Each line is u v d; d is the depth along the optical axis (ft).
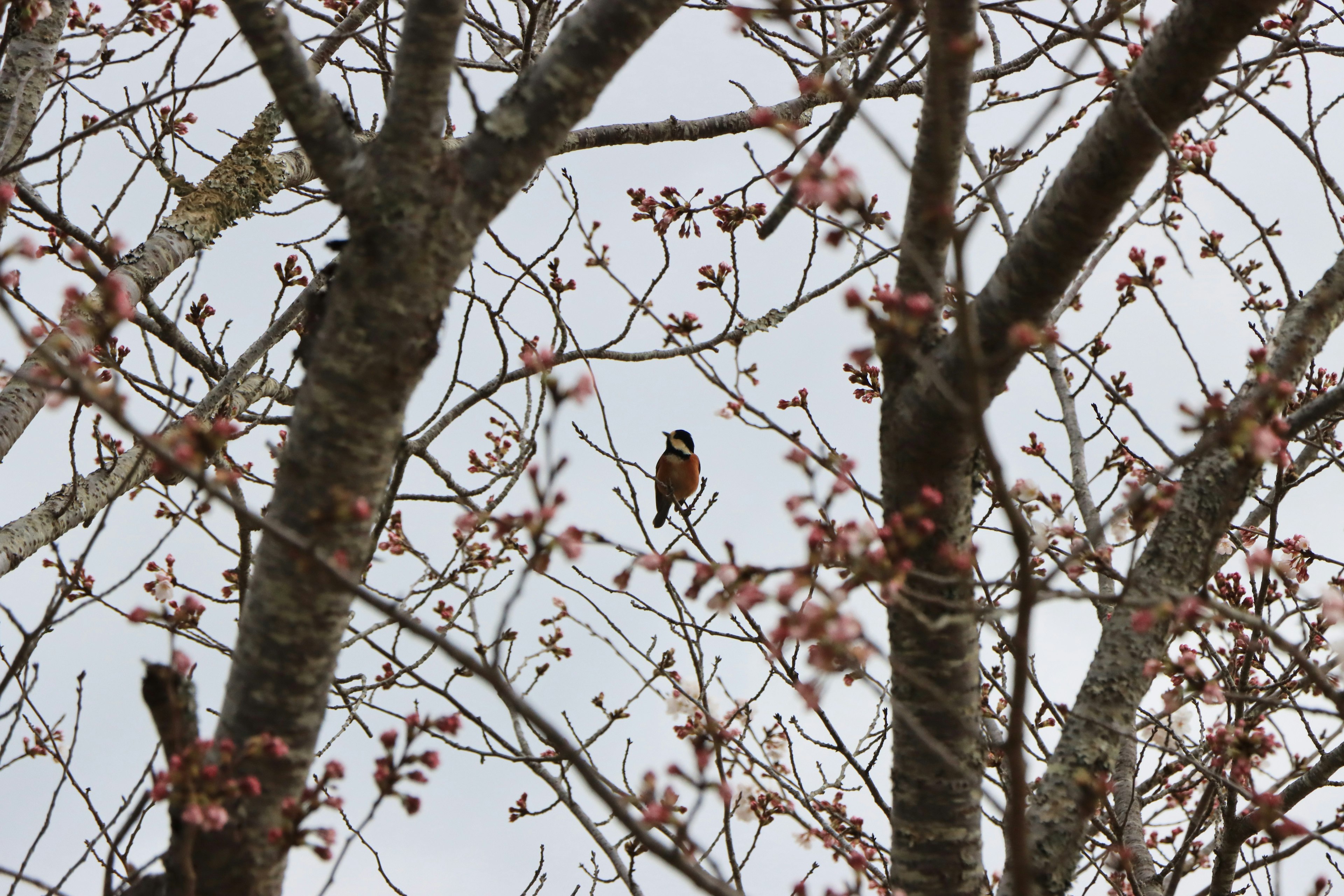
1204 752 30.14
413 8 17.69
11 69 31.96
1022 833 14.60
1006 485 13.64
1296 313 22.81
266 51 16.93
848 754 25.46
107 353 31.35
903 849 21.48
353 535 17.56
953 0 18.85
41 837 20.89
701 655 25.13
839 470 19.63
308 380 17.75
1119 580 22.76
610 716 32.50
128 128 36.24
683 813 18.24
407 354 17.54
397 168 17.60
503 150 18.24
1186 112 18.76
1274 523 21.36
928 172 19.80
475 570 28.81
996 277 19.95
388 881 30.07
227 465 31.99
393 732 15.97
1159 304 25.14
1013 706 14.62
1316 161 24.97
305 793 16.33
